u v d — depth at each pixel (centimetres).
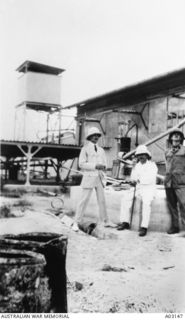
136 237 702
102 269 518
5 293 303
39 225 759
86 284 447
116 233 729
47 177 2664
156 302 394
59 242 345
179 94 1639
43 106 2425
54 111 2439
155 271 505
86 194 771
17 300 305
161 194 808
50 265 338
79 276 476
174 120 1648
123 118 2020
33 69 2372
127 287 436
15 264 307
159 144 1694
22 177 2595
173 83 1677
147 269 515
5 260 306
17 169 2253
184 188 723
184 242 661
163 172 1636
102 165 772
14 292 305
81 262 550
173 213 741
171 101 1689
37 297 315
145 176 748
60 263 345
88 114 2389
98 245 642
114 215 841
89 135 789
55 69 2316
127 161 1327
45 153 2128
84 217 910
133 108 1939
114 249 616
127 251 609
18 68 2367
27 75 2305
